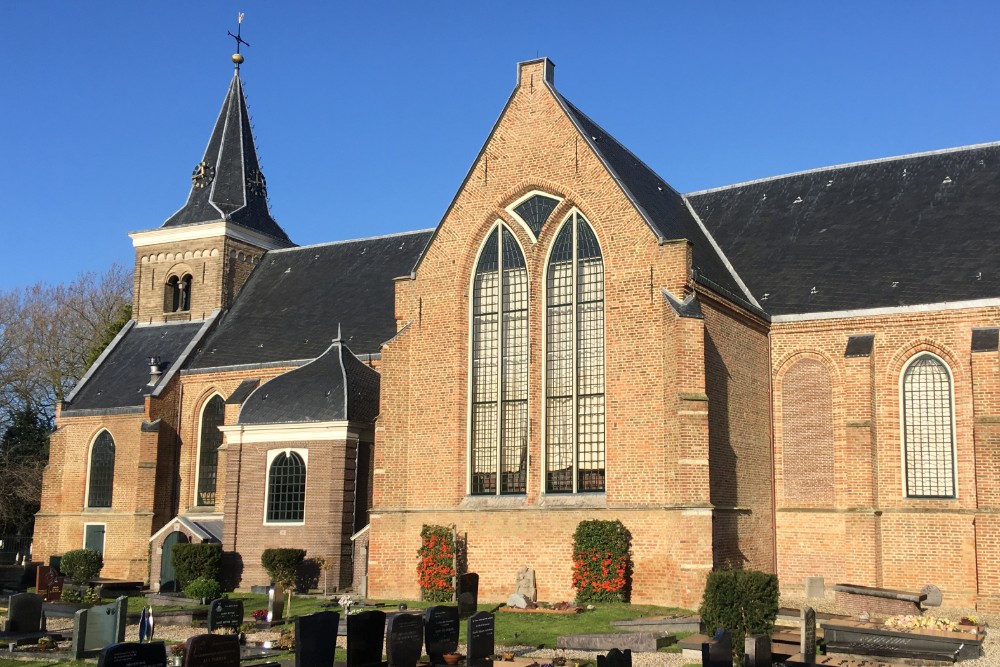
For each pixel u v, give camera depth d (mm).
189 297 60875
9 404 80438
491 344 38562
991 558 34250
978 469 34812
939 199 42719
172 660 24500
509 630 28844
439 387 38938
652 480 34281
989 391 35094
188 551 43531
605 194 36719
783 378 40438
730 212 47562
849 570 37031
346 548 42531
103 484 54906
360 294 54656
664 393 34406
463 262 39281
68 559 46719
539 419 36969
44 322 84875
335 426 42875
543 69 38938
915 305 38219
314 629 22641
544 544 35781
